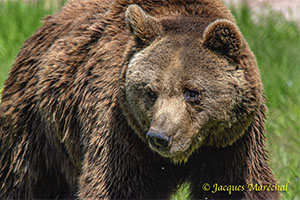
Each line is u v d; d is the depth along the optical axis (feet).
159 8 37.96
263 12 73.56
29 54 42.34
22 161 41.50
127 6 38.99
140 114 35.09
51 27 42.29
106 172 37.14
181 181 39.52
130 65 35.32
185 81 34.01
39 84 40.70
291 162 46.96
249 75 34.91
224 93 34.19
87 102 38.32
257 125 37.06
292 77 59.00
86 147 38.34
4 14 68.33
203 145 36.52
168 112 33.58
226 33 34.12
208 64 34.30
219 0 38.65
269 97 54.85
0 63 60.03
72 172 41.27
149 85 34.35
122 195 37.06
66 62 40.04
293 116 53.01
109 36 38.73
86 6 41.68
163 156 34.22
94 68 38.50
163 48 34.76
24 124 41.39
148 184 37.55
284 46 65.05
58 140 40.96
